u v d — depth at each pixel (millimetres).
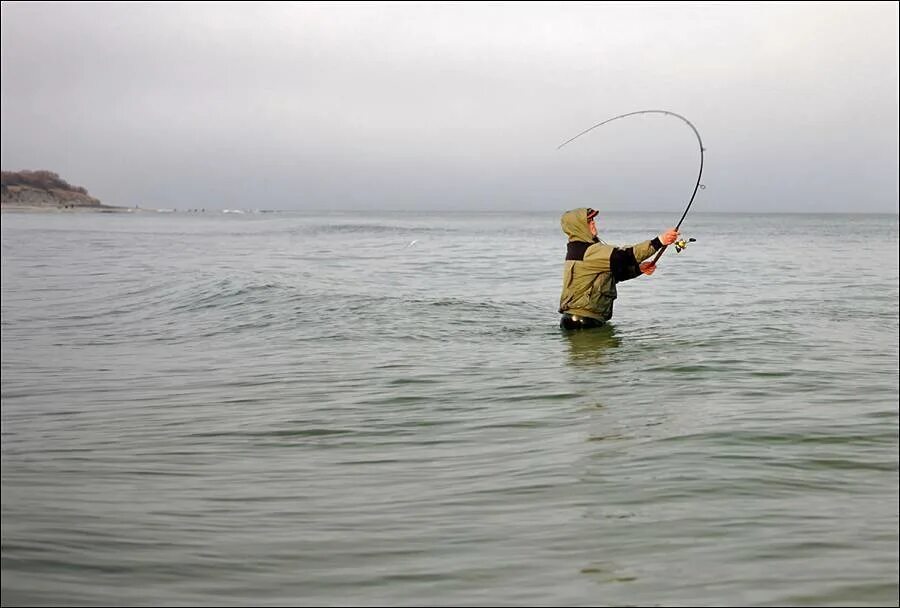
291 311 13047
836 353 9125
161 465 5613
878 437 5891
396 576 3770
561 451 5691
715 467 5246
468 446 5930
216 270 22141
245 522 4477
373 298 14133
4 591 3598
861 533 4172
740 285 18031
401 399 7414
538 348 9711
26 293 17406
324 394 7688
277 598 3561
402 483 5125
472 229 71625
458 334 10805
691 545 4055
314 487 5086
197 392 7934
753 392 7363
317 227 75750
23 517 4543
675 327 11102
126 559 3965
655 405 6949
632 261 10727
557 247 36844
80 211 171500
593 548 4039
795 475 5090
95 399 7750
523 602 3494
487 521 4430
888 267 24078
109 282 19453
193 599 3545
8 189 165750
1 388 8242
